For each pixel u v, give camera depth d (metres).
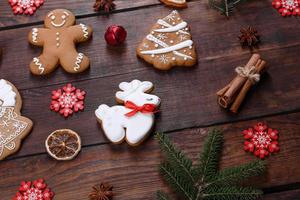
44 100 0.72
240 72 0.69
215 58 0.73
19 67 0.75
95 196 0.65
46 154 0.69
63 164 0.68
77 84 0.73
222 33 0.75
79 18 0.77
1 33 0.77
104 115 0.69
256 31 0.73
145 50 0.73
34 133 0.70
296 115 0.69
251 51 0.73
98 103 0.71
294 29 0.74
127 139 0.68
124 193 0.66
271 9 0.76
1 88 0.72
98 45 0.75
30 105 0.72
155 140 0.68
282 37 0.74
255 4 0.76
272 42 0.73
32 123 0.71
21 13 0.78
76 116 0.71
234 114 0.69
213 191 0.62
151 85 0.71
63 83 0.73
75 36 0.75
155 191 0.66
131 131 0.68
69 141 0.69
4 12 0.79
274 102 0.70
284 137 0.68
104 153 0.68
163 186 0.66
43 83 0.73
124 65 0.73
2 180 0.68
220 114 0.70
